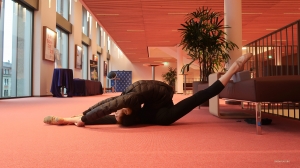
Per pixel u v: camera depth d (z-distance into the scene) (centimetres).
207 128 193
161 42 1089
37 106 398
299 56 276
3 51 569
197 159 109
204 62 430
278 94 165
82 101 539
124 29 862
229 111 327
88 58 1325
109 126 200
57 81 720
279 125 210
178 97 780
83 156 114
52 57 792
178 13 689
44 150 125
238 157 112
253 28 857
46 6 757
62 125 204
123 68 1938
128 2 609
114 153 119
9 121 228
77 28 1074
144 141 146
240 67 192
